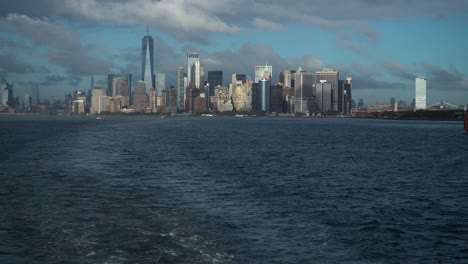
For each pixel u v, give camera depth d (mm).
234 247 23578
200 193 39688
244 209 33250
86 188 41031
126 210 31578
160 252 22078
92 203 33875
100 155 75562
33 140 113562
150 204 34000
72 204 33312
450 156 84875
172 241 23906
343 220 30969
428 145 116375
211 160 70188
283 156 79688
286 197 39156
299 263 21844
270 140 128875
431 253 24359
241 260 21688
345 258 22891
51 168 56031
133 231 25656
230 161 69312
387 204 37438
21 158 68125
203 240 24406
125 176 49938
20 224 26953
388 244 25656
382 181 50938
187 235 25219
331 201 38031
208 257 21688
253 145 107188
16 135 137625
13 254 21469
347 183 48844
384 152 92562
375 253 23953
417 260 23219
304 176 53812
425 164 70000
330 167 63812
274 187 44688
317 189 44281
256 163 67250
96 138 126812
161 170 56125
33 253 21625
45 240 23609
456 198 40719
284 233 26844
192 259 21297
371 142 126312
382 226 29672
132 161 66625
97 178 47812
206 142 115875
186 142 114938
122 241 23641
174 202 35125
